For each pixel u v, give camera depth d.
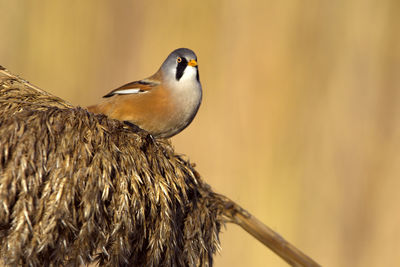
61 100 6.33
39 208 5.09
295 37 12.72
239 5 12.86
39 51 13.27
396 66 12.71
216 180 11.85
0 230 5.10
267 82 12.48
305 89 12.48
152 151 5.88
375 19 12.73
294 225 11.44
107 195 5.29
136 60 13.32
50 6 13.36
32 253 5.00
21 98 6.18
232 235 11.41
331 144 12.16
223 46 12.85
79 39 13.45
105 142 5.50
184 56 8.79
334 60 12.68
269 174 11.75
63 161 5.25
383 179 12.02
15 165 5.10
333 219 11.66
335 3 12.76
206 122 12.41
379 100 12.54
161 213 5.70
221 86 12.60
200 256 6.20
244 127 12.22
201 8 13.05
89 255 5.23
